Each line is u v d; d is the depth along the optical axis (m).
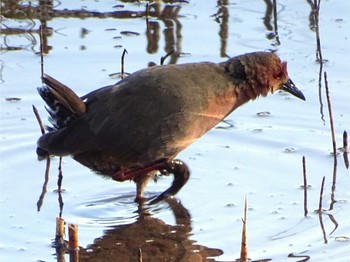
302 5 17.30
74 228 10.69
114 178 11.98
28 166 13.11
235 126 14.11
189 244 11.23
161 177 13.06
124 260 10.91
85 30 16.61
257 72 12.27
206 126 12.14
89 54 15.82
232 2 17.56
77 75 15.18
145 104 11.72
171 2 17.58
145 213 12.04
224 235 11.41
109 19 17.02
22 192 12.45
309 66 15.41
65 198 12.36
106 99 11.80
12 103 14.59
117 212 12.07
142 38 16.36
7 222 11.68
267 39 16.30
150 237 11.45
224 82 12.12
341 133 13.73
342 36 16.20
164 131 11.74
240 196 12.33
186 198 12.33
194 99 11.84
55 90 11.58
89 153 11.84
